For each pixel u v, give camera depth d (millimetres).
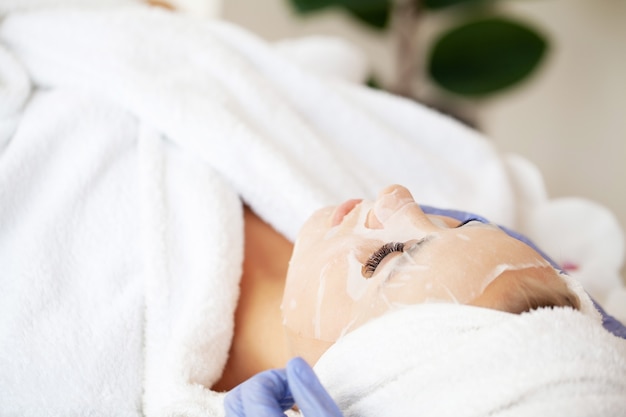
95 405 610
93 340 636
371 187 880
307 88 936
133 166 784
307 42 1224
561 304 459
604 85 2074
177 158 803
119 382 627
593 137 2115
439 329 431
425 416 410
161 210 729
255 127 855
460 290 456
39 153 753
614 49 2039
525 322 417
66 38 890
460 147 1003
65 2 967
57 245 686
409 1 1975
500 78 1895
